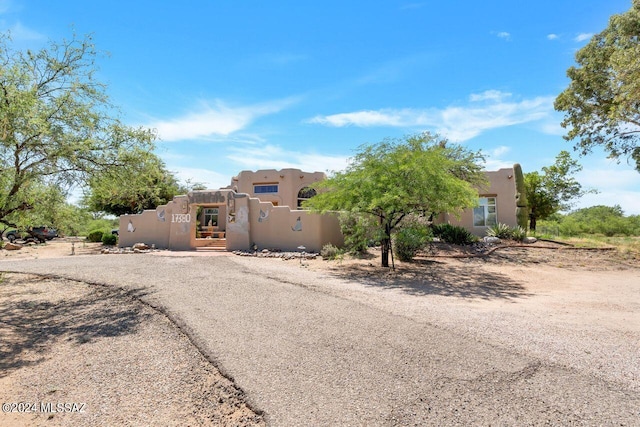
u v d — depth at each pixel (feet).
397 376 14.46
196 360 17.29
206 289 31.86
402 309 24.61
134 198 44.06
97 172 33.19
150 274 40.04
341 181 45.27
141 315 25.45
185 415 13.03
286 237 63.46
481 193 78.89
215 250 67.77
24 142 28.53
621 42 59.41
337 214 64.08
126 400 14.28
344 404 12.52
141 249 70.64
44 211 34.71
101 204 99.66
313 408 12.35
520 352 16.53
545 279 42.50
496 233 71.31
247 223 65.62
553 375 14.24
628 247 62.54
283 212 64.18
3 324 24.53
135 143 34.30
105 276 39.09
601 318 23.08
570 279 42.73
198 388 14.82
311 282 35.04
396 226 51.62
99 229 107.55
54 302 30.19
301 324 21.42
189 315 23.70
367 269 45.83
